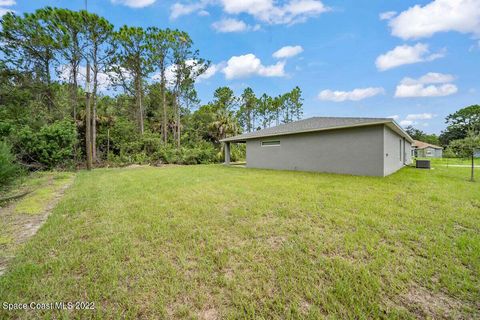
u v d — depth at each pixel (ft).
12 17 43.27
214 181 24.09
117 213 12.85
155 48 62.34
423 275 6.55
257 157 42.63
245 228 10.37
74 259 7.69
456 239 8.85
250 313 5.27
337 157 30.35
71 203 15.03
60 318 5.18
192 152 57.57
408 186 19.92
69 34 46.19
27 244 8.90
